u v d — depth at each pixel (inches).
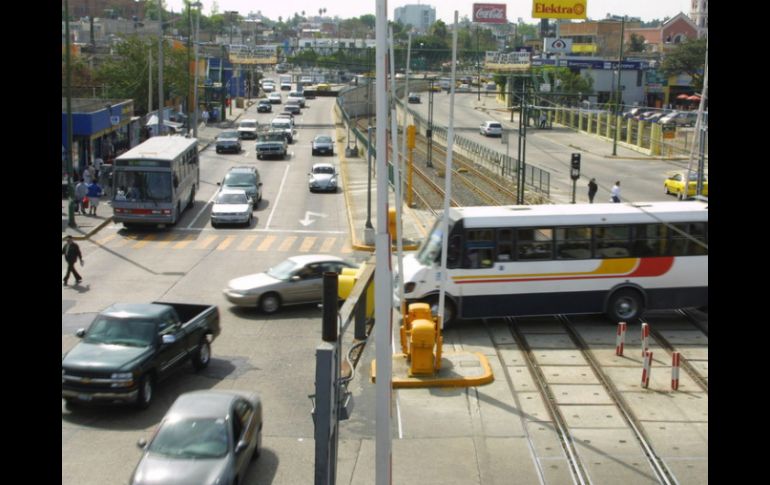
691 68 3784.5
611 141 3100.4
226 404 529.3
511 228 866.8
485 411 660.1
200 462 485.1
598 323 901.8
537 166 2427.4
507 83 4133.9
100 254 1288.1
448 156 756.0
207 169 2316.7
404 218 1614.2
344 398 391.9
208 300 1011.9
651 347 813.2
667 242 882.1
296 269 971.3
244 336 868.0
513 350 808.3
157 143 1644.9
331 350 331.0
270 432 620.1
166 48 3073.3
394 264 904.3
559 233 872.3
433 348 783.1
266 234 1481.3
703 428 618.2
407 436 616.1
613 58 4151.1
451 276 865.5
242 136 3088.1
